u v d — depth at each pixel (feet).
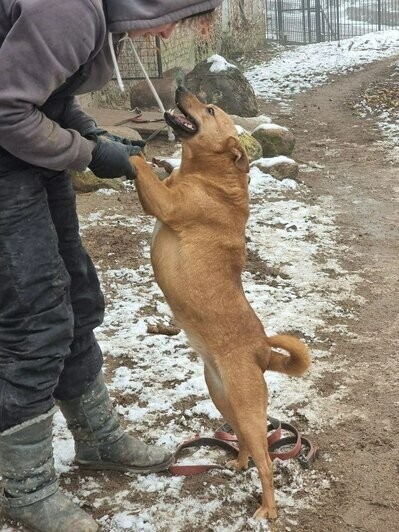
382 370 8.57
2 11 4.61
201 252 6.20
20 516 5.65
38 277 5.21
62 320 5.41
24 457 5.50
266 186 16.14
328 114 25.76
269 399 7.86
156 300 10.34
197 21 5.31
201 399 7.78
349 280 11.30
